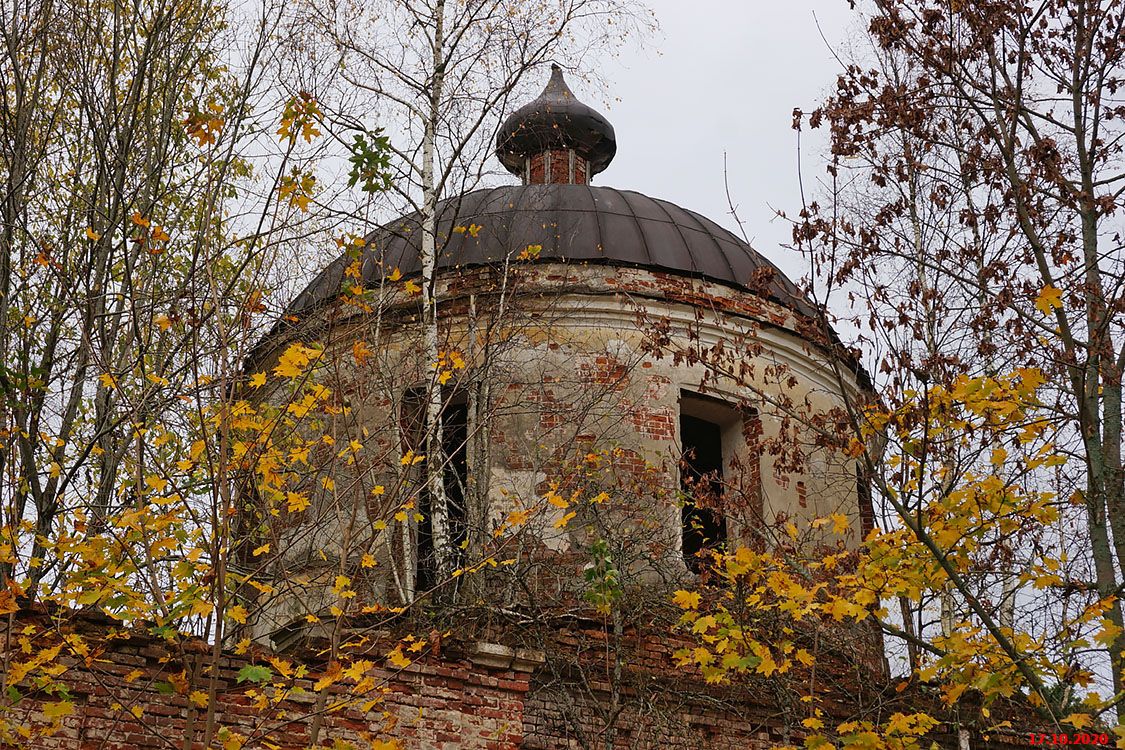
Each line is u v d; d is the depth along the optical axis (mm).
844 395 10078
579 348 15859
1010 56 11422
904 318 10656
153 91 14977
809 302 10594
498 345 14828
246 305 10242
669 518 14945
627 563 13578
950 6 11398
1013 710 13406
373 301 13562
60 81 14586
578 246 16547
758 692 13320
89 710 9883
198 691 9078
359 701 10109
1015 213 11227
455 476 15047
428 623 12062
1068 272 10906
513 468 15141
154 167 14281
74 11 14695
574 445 15289
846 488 16391
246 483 10133
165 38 14992
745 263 17281
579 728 11906
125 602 8992
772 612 12602
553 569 13875
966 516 9789
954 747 13766
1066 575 10969
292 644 12977
